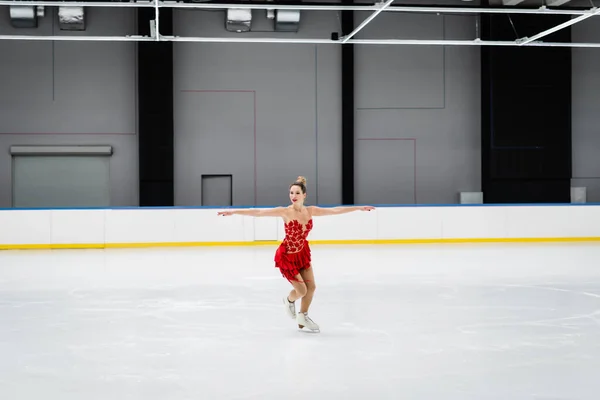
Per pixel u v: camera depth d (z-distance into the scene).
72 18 19.06
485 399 4.63
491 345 6.29
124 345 6.36
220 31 20.08
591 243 17.36
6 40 19.42
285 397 4.68
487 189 20.52
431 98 20.81
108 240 16.58
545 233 17.62
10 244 16.36
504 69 20.30
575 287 10.04
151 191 19.34
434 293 9.51
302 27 20.38
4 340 6.61
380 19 20.48
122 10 19.69
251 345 6.32
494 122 20.38
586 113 21.14
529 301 8.82
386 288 9.98
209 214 16.84
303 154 20.56
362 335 6.75
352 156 20.36
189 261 13.71
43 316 7.90
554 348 6.17
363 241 17.27
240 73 20.23
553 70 20.42
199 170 20.17
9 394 4.79
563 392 4.80
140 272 12.02
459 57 20.84
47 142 19.64
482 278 11.05
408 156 20.84
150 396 4.72
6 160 19.58
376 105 20.70
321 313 8.00
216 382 5.06
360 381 5.07
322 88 20.56
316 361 5.69
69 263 13.48
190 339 6.62
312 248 16.20
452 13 20.64
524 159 20.50
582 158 21.22
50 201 19.81
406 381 5.07
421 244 17.16
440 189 20.95
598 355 5.90
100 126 19.75
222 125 20.22
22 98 19.53
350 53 20.22
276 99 20.42
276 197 20.50
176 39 14.56
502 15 20.12
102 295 9.45
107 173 19.89
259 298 9.15
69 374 5.33
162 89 19.20
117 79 19.73
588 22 20.91
